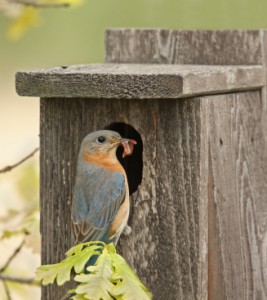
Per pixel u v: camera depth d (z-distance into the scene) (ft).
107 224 34.40
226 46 38.27
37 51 60.13
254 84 36.32
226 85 34.17
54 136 34.94
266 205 37.60
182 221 33.42
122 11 51.47
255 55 37.68
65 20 56.18
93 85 32.60
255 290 37.01
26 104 66.90
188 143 33.06
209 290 34.50
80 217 34.24
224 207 34.91
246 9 45.11
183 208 33.35
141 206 34.14
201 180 33.06
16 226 36.24
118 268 29.53
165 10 46.80
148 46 39.65
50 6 37.14
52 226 35.24
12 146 64.28
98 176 34.50
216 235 34.55
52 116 34.91
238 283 36.01
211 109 33.81
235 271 35.76
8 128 66.44
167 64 38.93
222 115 34.58
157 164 33.60
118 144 34.55
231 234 35.42
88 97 33.40
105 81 32.40
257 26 45.01
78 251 30.17
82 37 55.42
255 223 36.86
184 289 33.58
